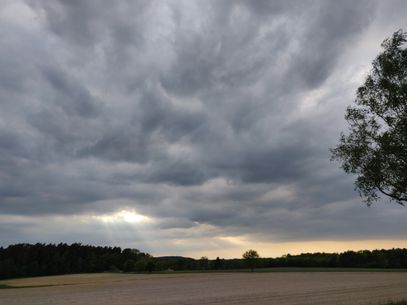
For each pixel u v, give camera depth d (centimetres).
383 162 2148
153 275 13225
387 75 2130
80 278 12694
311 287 6906
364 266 15275
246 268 16475
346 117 2288
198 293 6256
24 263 15575
